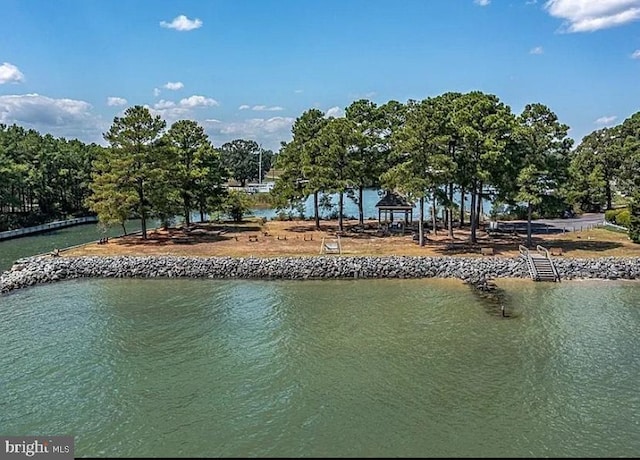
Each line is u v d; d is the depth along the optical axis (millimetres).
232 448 16516
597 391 20172
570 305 31031
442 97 53844
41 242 56031
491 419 18141
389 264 38750
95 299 33094
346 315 29594
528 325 27625
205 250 44000
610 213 58031
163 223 57562
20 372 22141
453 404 19219
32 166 72438
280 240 49188
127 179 47219
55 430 17656
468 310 30266
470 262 38562
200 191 57281
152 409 19031
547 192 43094
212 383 21094
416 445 16562
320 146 52312
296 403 19375
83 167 83250
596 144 71062
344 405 19203
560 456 15969
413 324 27969
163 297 33500
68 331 27203
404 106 53156
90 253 42625
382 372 22000
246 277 38438
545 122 41656
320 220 65375
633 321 28109
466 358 23359
